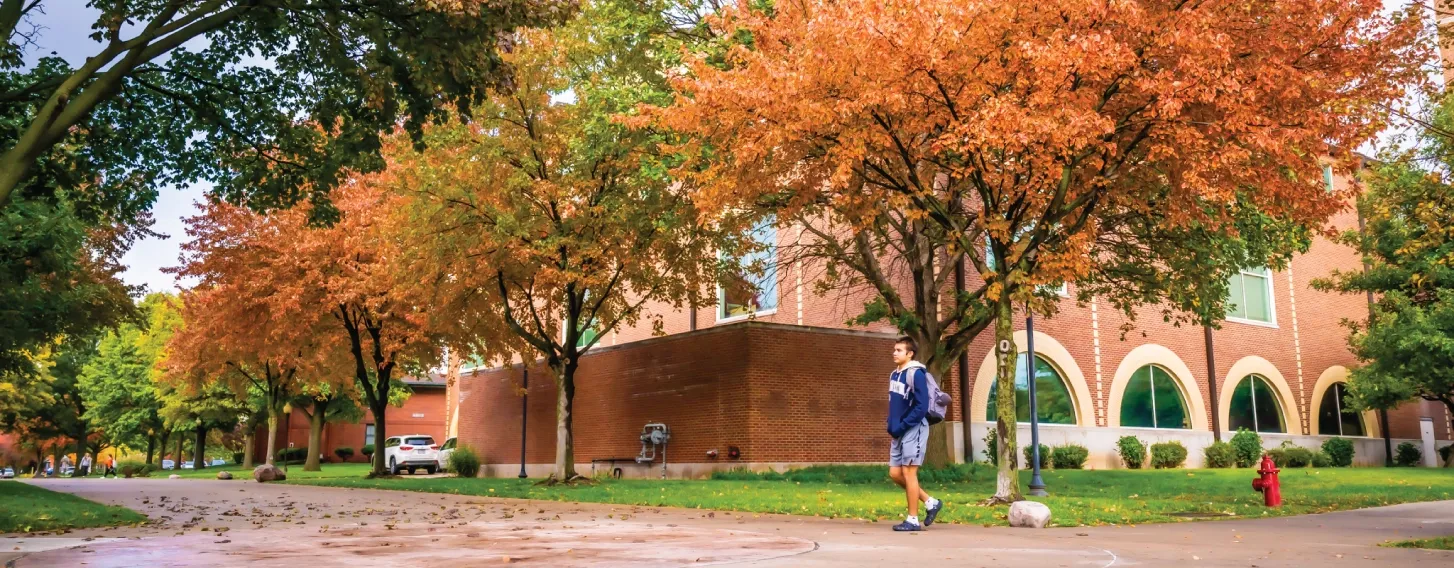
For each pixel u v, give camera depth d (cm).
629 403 2697
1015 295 1311
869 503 1308
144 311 2381
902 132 1321
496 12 1196
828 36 1237
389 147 1953
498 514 1232
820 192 1491
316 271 2533
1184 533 930
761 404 2305
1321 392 3434
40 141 1048
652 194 1898
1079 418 2716
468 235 1912
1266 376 3256
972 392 2488
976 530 930
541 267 1970
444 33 1202
